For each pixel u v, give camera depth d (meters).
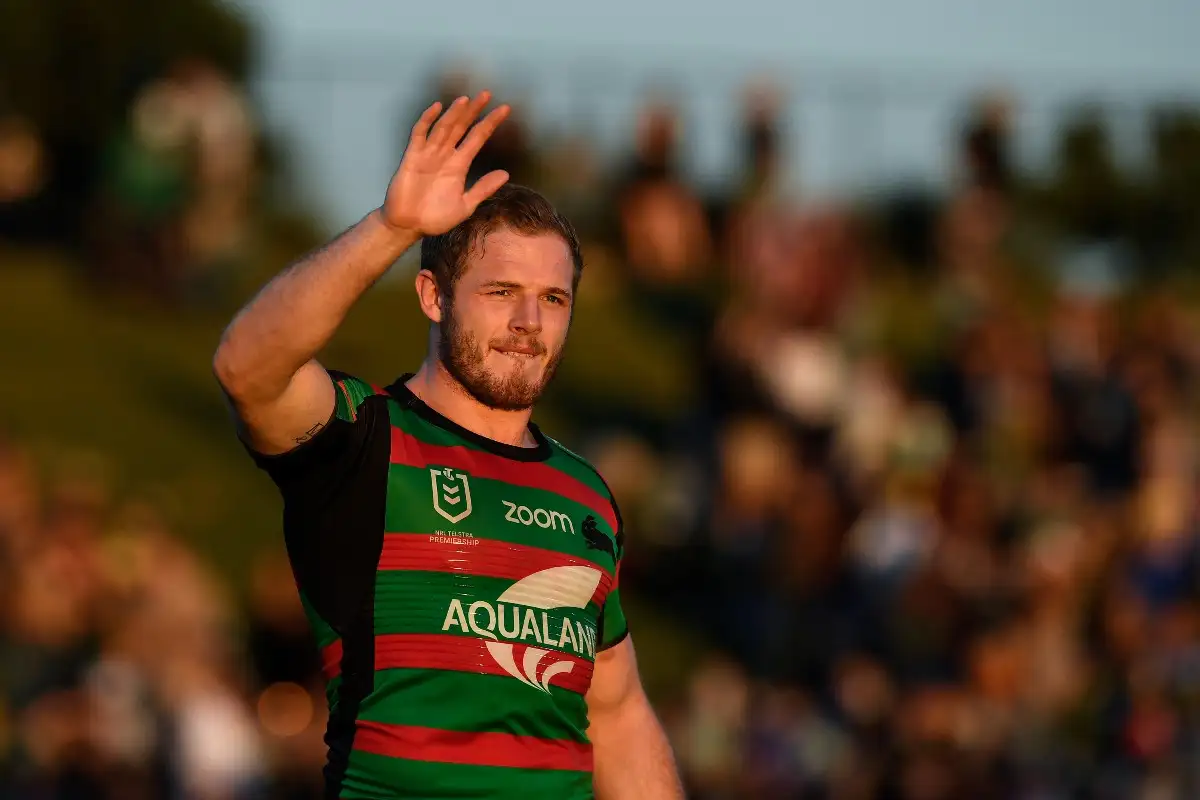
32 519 37.47
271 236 58.59
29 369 50.28
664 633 44.91
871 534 45.16
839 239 52.59
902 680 40.94
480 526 11.75
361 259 10.84
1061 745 38.81
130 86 58.22
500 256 11.98
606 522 12.52
